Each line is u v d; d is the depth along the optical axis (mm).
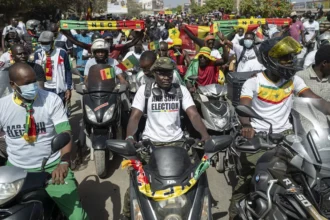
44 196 3072
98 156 5031
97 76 5441
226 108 5598
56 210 3289
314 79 4102
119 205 4559
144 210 2855
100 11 42969
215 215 4312
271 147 2955
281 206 2742
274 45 3146
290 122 3443
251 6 20375
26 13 29016
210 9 33562
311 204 2525
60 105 3188
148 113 3633
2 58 6512
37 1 26469
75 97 10000
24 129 3088
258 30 8062
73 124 7625
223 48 6992
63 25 7148
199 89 5844
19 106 3029
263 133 3188
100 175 5148
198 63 6383
